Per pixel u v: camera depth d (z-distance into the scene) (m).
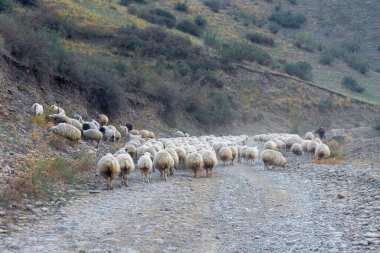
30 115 27.59
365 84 92.50
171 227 12.82
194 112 56.31
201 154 22.48
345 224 13.25
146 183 19.84
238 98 67.50
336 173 22.67
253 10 124.12
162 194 17.30
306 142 33.38
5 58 31.53
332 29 123.62
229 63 73.19
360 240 11.52
